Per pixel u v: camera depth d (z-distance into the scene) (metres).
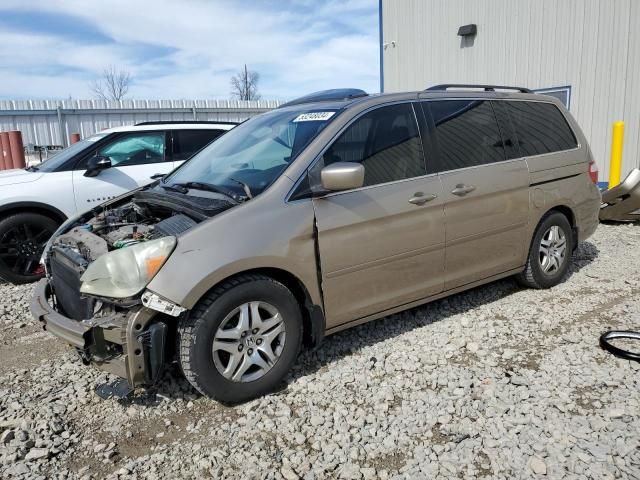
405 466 2.62
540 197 4.65
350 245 3.51
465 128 4.27
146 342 2.95
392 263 3.73
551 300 4.73
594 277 5.34
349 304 3.59
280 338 3.33
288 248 3.25
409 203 3.75
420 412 3.07
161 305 2.89
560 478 2.47
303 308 3.53
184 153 7.48
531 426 2.87
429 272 3.98
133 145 7.18
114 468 2.75
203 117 24.84
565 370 3.43
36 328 4.79
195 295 2.95
